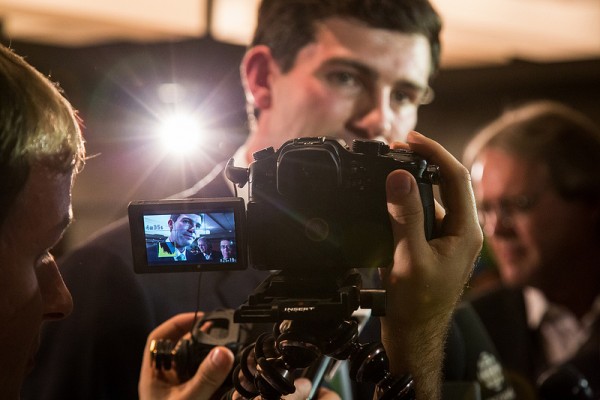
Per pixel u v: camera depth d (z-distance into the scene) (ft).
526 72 16.97
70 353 5.74
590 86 19.07
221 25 10.35
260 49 6.64
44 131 3.31
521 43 13.57
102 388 5.67
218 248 4.19
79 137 3.59
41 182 3.37
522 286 9.14
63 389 5.68
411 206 4.02
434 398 4.42
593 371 8.71
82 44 11.37
